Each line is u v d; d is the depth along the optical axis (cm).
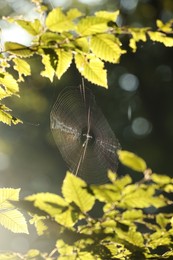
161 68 2902
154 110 2888
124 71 2886
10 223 293
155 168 2733
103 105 2845
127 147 2838
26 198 254
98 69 299
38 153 2861
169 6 2122
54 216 259
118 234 272
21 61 311
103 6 2403
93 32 279
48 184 3020
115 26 278
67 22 273
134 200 254
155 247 288
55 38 282
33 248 274
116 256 285
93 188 251
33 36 281
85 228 268
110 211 264
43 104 2042
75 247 272
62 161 2892
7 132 2767
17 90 326
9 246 2111
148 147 2797
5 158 2986
